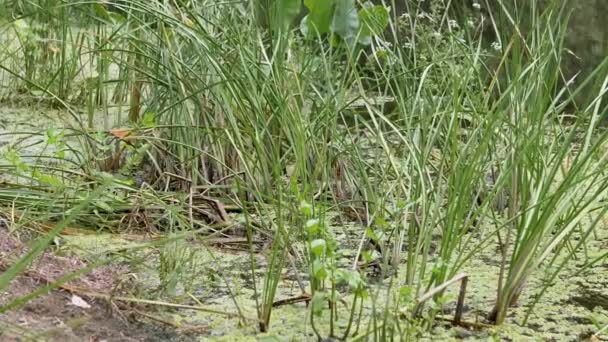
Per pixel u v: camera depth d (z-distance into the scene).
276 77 3.58
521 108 3.25
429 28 4.61
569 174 2.73
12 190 3.40
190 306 2.59
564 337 2.57
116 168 4.05
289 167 3.92
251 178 3.29
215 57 3.71
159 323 2.56
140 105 4.57
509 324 2.64
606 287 2.95
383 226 2.98
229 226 3.28
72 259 2.94
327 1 4.25
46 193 3.39
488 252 3.23
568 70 5.83
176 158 3.90
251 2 4.09
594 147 2.75
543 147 3.30
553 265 3.14
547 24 3.47
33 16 5.73
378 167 3.79
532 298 2.86
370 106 3.37
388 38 5.89
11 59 6.13
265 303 2.54
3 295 2.46
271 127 3.96
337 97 4.02
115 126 4.62
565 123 5.26
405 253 3.20
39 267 2.76
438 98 3.79
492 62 5.46
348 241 3.27
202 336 2.50
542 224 2.63
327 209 3.50
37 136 4.77
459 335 2.53
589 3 5.79
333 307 2.53
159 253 2.98
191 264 2.98
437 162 4.08
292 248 3.04
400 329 2.37
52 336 2.29
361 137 4.73
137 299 2.59
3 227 3.11
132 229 3.37
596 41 5.81
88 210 3.38
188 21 4.09
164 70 4.04
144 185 3.69
